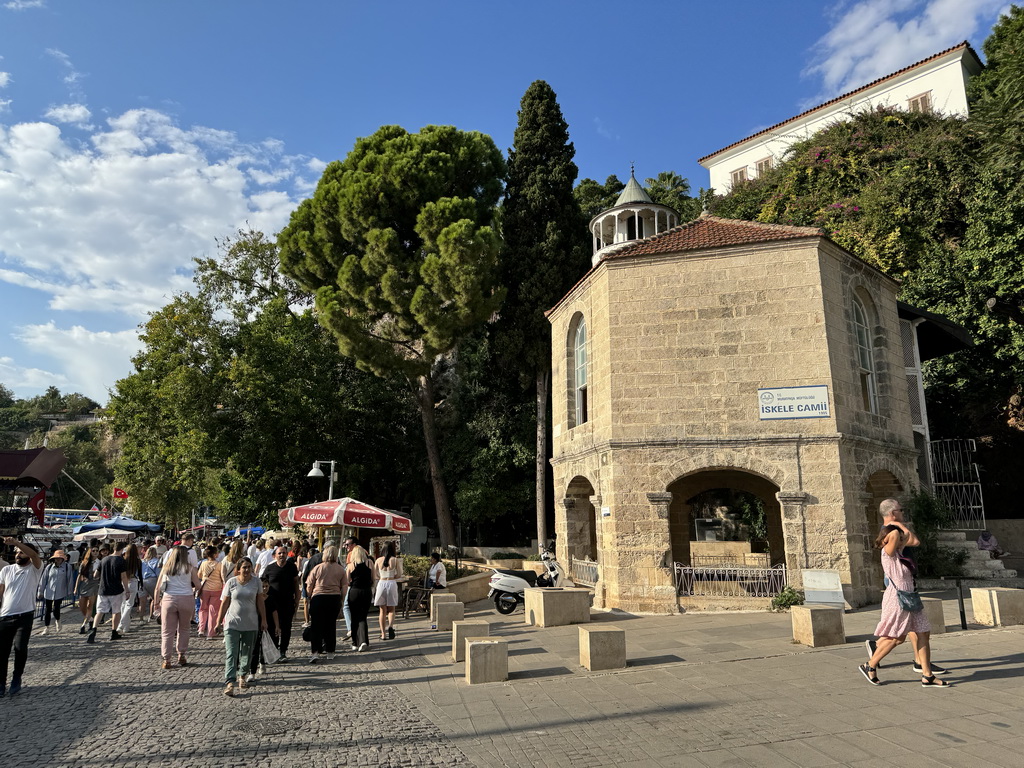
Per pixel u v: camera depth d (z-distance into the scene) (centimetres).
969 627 1091
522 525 3275
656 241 1720
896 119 3322
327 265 2816
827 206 3231
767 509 1989
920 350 2362
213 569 1364
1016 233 2127
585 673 912
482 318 2634
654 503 1505
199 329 2859
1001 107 2416
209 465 2823
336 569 1117
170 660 1048
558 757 596
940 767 525
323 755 617
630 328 1594
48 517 4788
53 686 932
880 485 1778
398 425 3341
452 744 643
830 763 545
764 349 1527
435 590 1689
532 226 2961
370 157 2788
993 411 2427
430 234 2589
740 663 918
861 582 1452
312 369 3042
